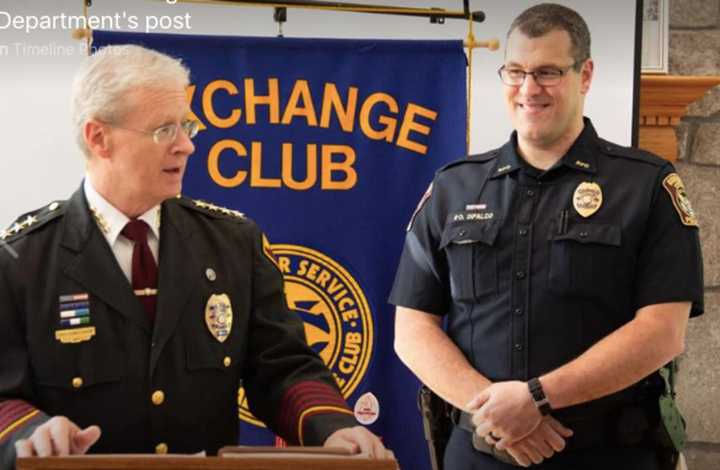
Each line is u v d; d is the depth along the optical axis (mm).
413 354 3154
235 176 3641
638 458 3025
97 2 4035
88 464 1859
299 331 2588
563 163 3102
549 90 3061
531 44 3070
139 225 2463
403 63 3695
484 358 3098
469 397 3006
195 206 2576
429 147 3695
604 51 4086
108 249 2426
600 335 3031
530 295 3055
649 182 3059
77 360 2367
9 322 2365
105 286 2396
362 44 3682
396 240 3691
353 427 2268
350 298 3682
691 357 4309
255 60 3654
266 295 2578
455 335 3184
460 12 3803
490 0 4113
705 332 4305
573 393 2891
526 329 3045
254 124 3650
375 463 1887
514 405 2896
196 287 2459
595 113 4102
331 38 3736
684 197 3080
